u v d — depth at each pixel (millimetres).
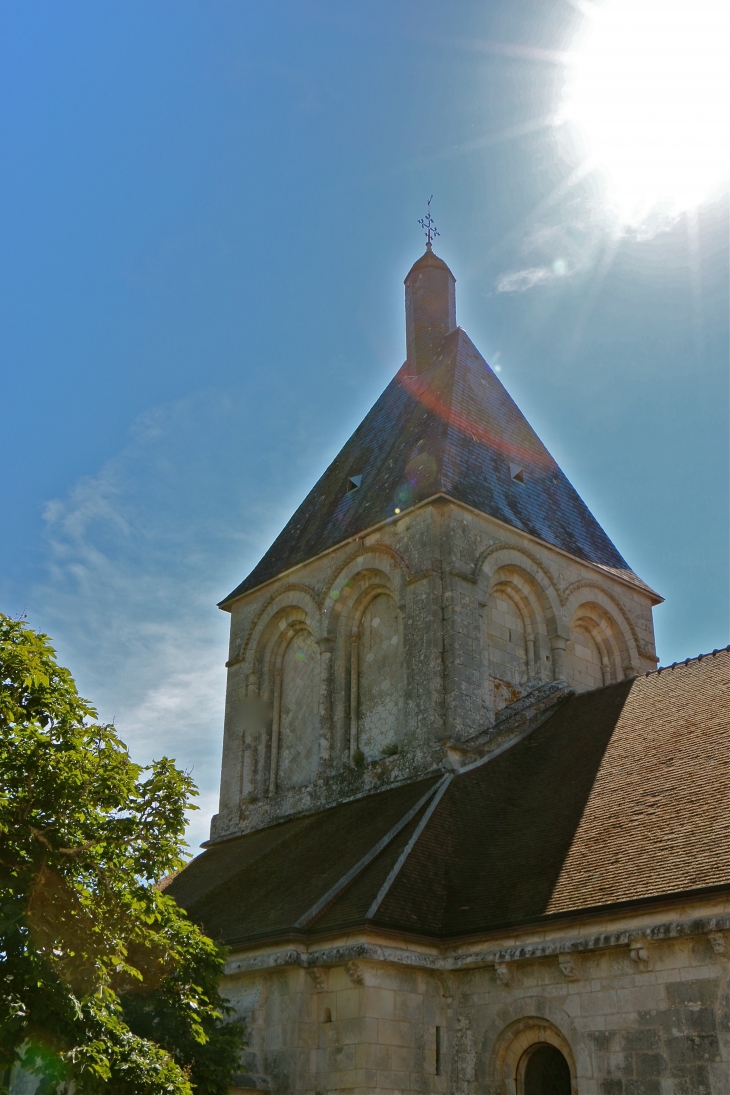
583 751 23188
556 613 28875
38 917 13430
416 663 26219
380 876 19922
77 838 14164
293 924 19062
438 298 37000
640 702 24078
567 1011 17016
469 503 27859
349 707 28531
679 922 15688
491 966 18344
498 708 26453
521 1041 17812
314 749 29062
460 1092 18094
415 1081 17859
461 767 24344
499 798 23312
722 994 15219
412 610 26859
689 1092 15180
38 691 14914
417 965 18406
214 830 30625
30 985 12828
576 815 20328
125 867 15195
